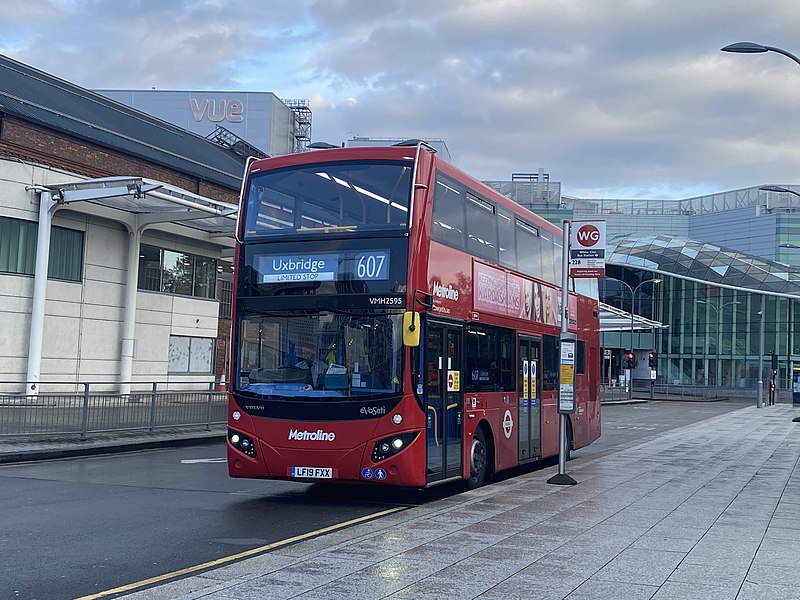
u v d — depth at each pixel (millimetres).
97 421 19641
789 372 85688
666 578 7184
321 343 11625
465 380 12906
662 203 136250
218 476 15234
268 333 11914
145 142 37844
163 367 36188
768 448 22594
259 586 6742
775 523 10234
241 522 10453
